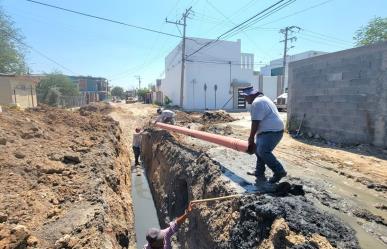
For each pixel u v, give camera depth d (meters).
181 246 7.16
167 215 9.04
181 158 9.48
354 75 10.09
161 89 54.38
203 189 6.81
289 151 9.70
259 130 5.27
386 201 5.38
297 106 13.12
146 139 17.33
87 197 5.60
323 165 7.88
